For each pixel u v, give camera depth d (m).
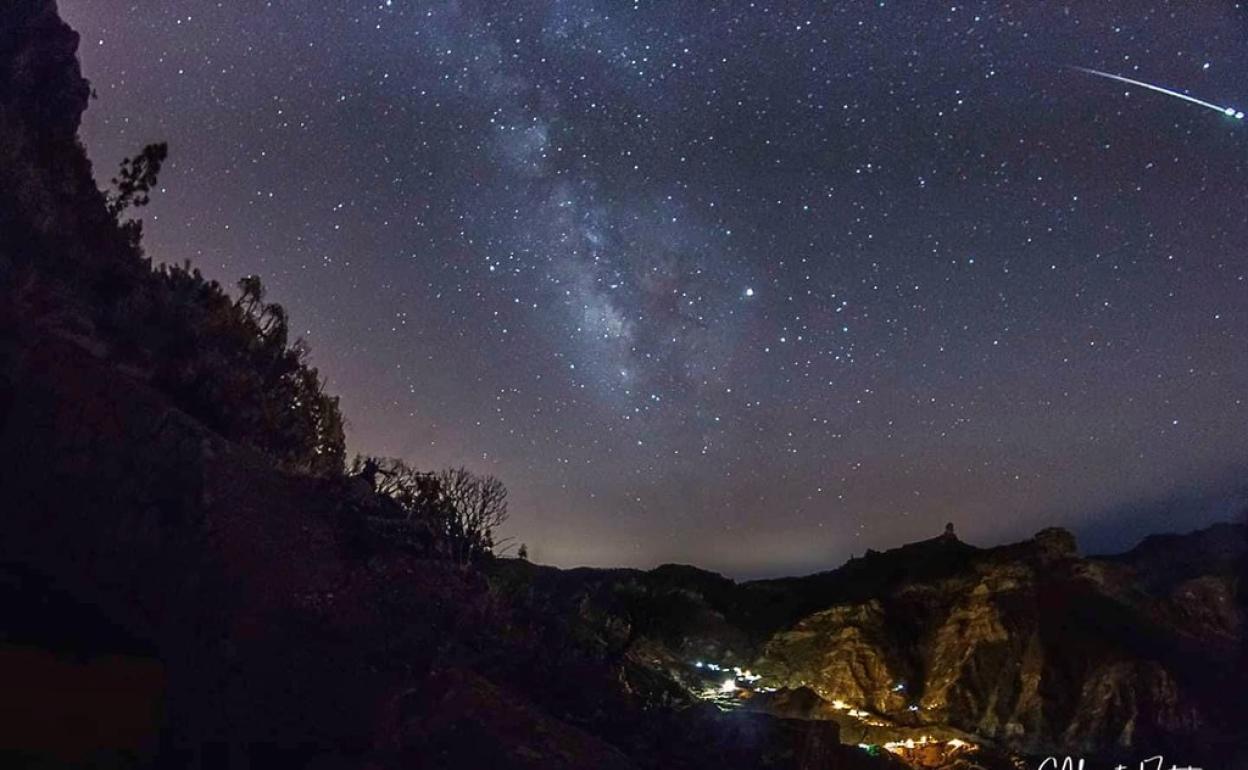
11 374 6.93
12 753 5.64
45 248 8.84
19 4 10.44
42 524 6.62
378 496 8.60
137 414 7.04
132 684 6.08
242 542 6.97
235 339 10.48
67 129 10.61
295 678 6.69
